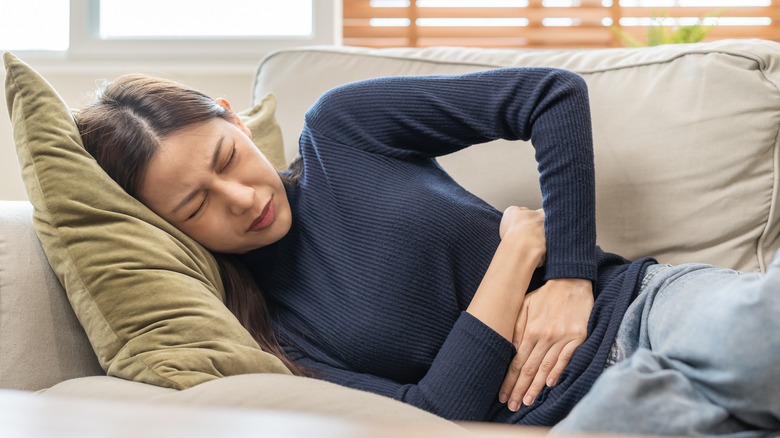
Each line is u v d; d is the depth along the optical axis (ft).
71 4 8.04
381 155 4.10
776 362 2.31
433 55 5.20
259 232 3.93
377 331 3.78
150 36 8.11
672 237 4.25
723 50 4.30
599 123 4.49
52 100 3.83
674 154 4.26
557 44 8.71
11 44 8.40
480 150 4.83
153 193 3.77
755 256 4.19
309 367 3.87
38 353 3.48
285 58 5.48
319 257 4.05
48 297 3.59
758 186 4.14
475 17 8.68
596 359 3.46
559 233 3.78
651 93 4.41
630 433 2.32
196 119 3.80
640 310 3.43
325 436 1.30
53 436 1.37
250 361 3.34
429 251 3.80
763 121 4.13
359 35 8.79
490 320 3.62
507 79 4.05
